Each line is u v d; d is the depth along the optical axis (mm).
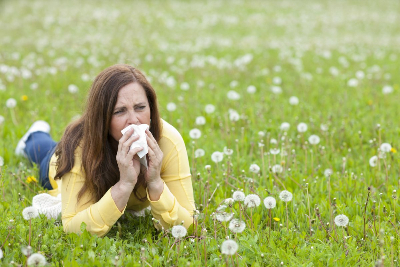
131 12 19344
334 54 12523
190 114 6738
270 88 8430
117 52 11727
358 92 8078
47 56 11141
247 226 3629
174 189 3520
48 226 3549
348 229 3594
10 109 6773
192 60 11148
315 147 5211
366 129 5930
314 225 3744
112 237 3537
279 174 4625
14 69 8695
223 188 4430
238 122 6414
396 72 10156
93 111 3158
